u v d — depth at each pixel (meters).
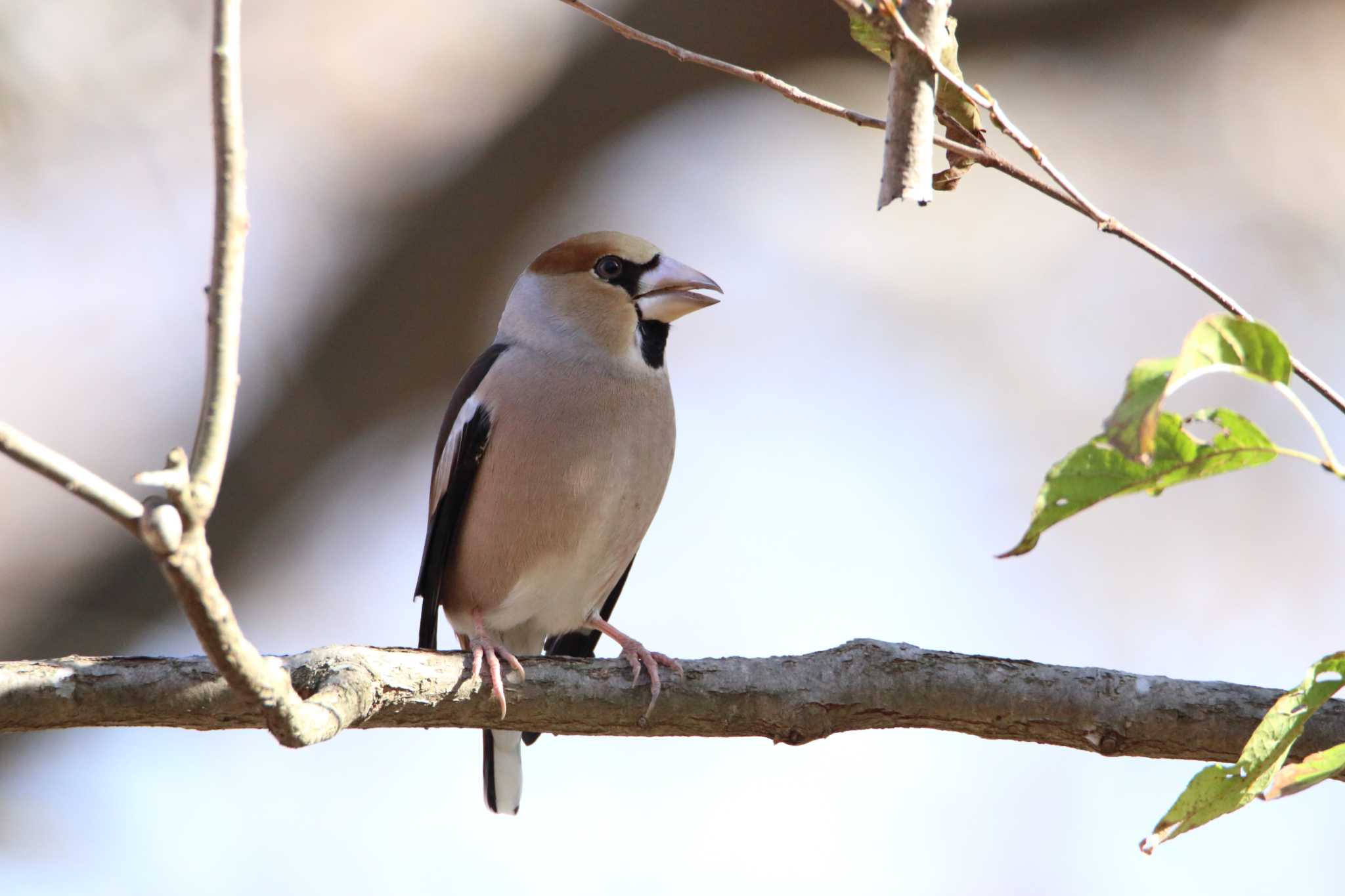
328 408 15.45
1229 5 16.88
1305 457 4.40
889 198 5.21
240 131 4.38
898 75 5.22
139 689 6.52
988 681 7.15
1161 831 4.98
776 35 15.81
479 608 9.38
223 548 15.52
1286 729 4.87
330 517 15.88
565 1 5.76
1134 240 5.45
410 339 15.52
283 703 5.18
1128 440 4.08
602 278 9.37
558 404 9.08
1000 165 5.55
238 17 4.39
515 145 15.73
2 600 14.98
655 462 9.34
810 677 7.27
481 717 7.22
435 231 15.57
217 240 4.38
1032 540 4.56
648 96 15.84
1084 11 16.72
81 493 4.24
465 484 9.21
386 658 7.05
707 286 9.38
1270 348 4.16
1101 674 7.15
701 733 7.36
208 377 4.44
